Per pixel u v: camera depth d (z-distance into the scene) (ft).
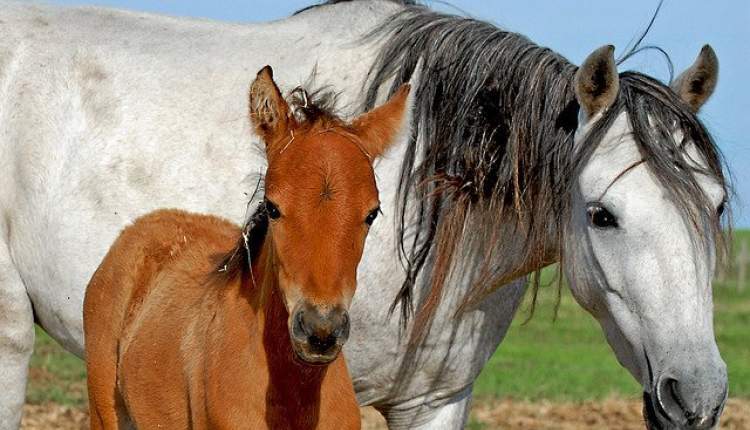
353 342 25.72
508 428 47.26
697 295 20.83
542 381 61.46
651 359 21.06
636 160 21.56
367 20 27.04
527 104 24.02
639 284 21.06
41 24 27.86
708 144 22.15
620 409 52.31
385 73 25.72
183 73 26.68
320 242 19.33
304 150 19.94
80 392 51.44
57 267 26.66
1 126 26.96
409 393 26.45
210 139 26.04
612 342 22.65
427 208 25.04
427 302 24.81
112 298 25.76
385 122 21.30
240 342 21.45
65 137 26.63
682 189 21.04
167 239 25.88
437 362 25.86
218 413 21.21
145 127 26.27
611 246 21.61
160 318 24.21
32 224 26.78
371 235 25.26
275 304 21.02
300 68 26.43
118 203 26.20
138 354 24.23
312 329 18.97
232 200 25.80
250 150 25.80
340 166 19.72
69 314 27.09
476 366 26.25
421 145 25.29
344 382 22.07
